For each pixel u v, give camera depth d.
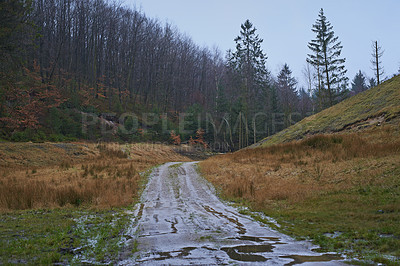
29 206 12.12
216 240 7.16
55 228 8.37
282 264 5.34
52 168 23.22
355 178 13.94
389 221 8.29
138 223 9.33
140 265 5.36
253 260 5.59
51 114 39.38
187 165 31.05
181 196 15.62
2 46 27.38
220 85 72.62
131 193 15.66
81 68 65.12
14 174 19.69
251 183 16.59
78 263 5.50
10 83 34.25
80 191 14.03
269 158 23.41
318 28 47.69
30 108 36.56
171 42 85.44
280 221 9.48
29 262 5.45
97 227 8.62
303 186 14.70
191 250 6.30
